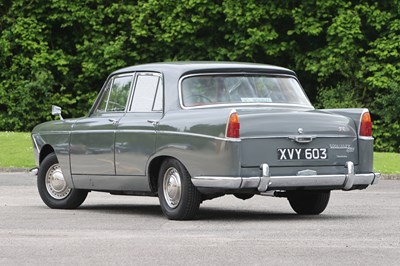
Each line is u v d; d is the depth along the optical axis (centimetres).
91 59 6994
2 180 3891
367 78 6481
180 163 2283
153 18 6906
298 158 2256
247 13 6656
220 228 2120
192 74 2384
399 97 6350
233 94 2378
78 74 7138
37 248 1786
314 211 2478
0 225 2200
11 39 6994
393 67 6488
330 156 2302
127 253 1714
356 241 1875
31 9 7012
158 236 1970
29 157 4872
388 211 2573
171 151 2294
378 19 6531
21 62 6962
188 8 6731
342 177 2302
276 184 2222
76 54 7169
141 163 2386
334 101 6475
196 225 2191
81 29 7100
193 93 2362
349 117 2359
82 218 2378
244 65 2431
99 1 7038
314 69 6588
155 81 2441
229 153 2178
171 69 2412
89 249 1769
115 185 2489
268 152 2222
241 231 2058
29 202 2877
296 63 6788
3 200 2942
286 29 6881
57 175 2686
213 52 6881
